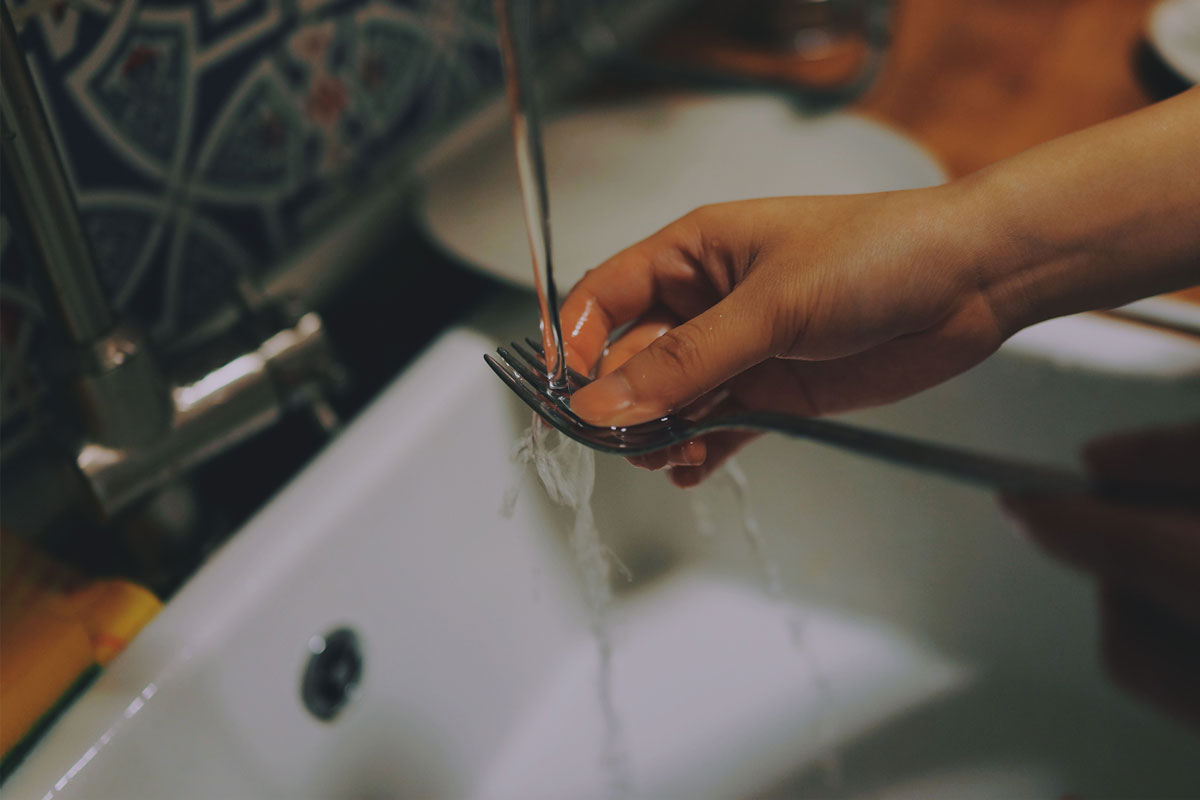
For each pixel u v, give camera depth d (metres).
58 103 0.48
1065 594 0.58
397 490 0.53
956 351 0.45
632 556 0.61
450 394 0.56
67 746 0.40
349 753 0.52
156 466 0.47
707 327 0.38
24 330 0.50
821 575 0.66
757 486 0.62
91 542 0.52
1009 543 0.58
